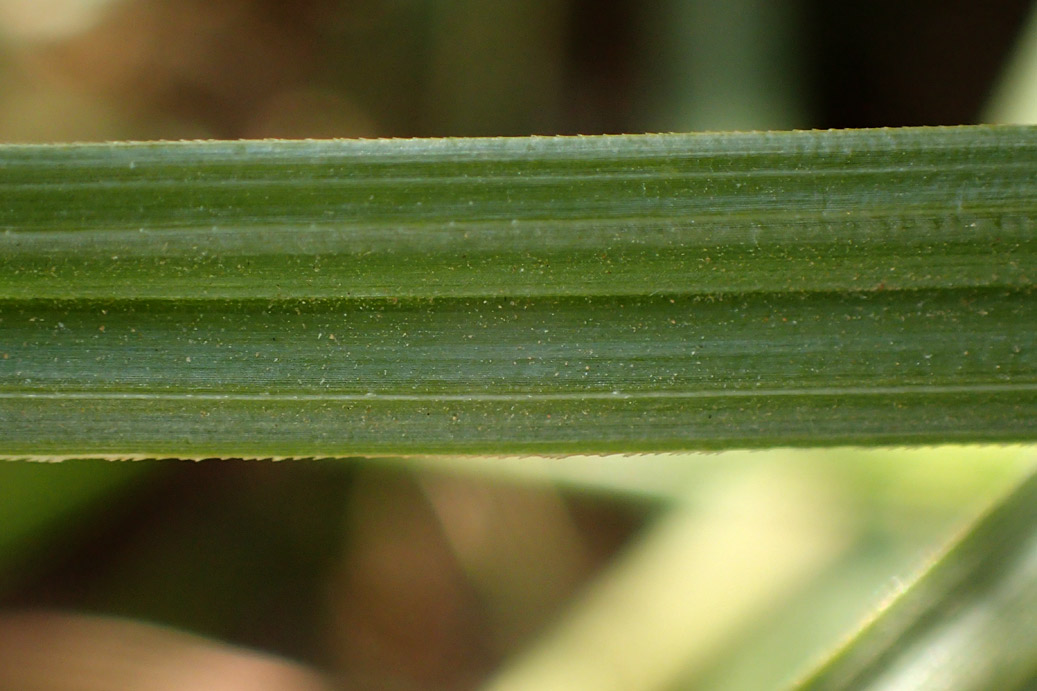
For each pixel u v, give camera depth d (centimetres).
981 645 15
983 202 15
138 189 15
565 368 15
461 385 15
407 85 34
